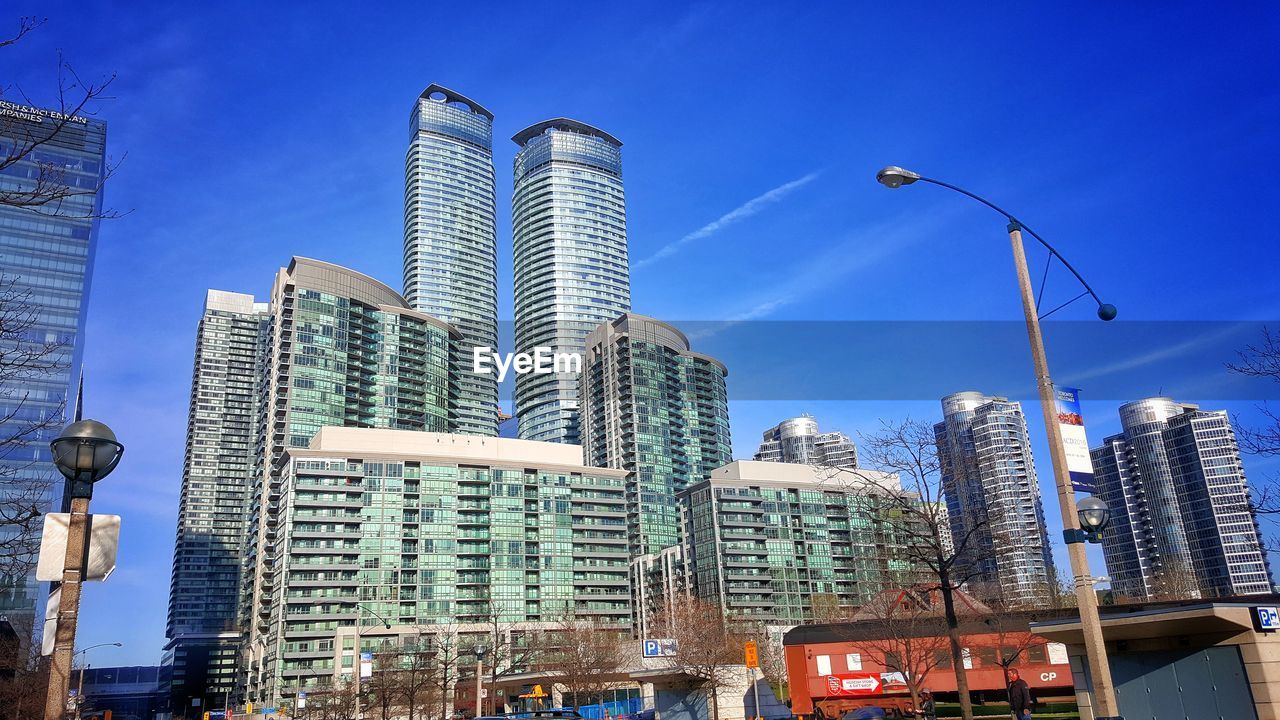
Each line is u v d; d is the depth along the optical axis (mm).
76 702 91875
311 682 151250
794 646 69250
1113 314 20000
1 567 26141
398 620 160750
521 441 186750
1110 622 28062
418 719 111438
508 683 110062
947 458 37438
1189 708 27703
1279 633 25984
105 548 12844
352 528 163375
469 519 174125
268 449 194375
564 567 179375
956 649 34000
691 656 71562
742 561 190500
